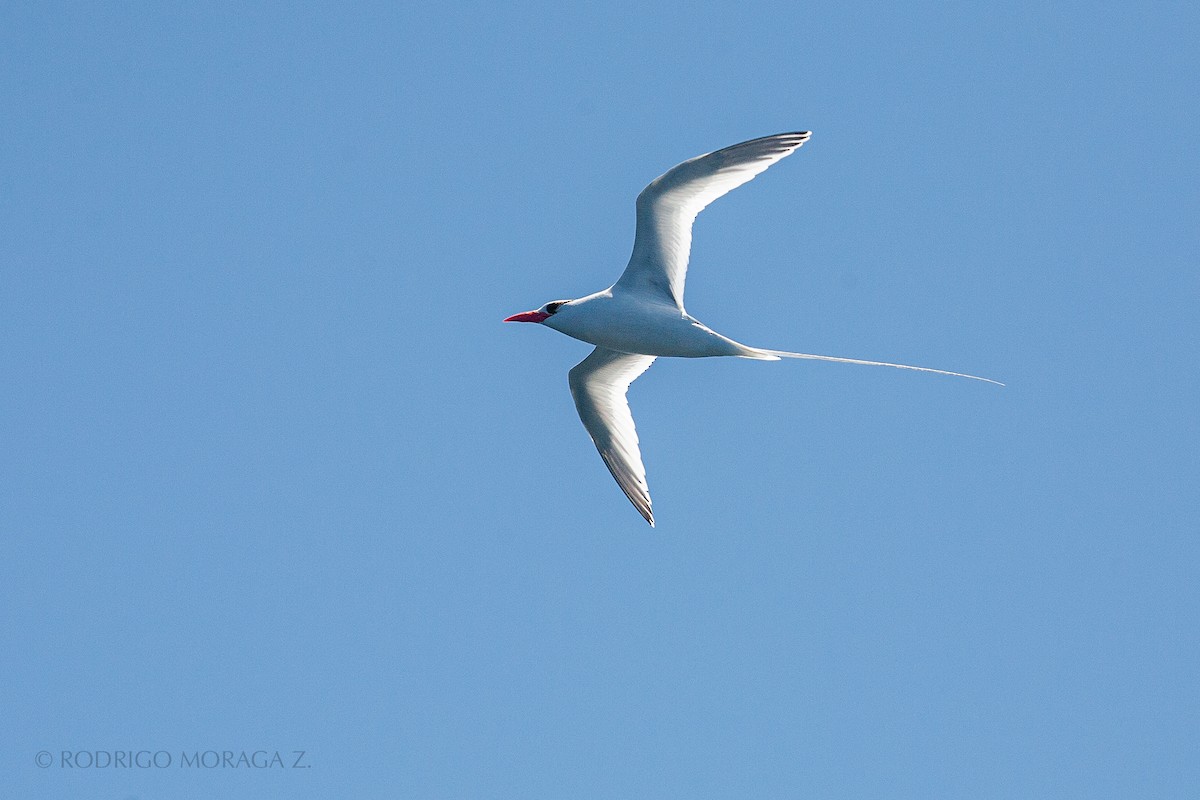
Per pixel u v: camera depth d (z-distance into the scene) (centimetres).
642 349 1698
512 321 1717
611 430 1927
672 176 1617
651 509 1916
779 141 1611
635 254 1683
